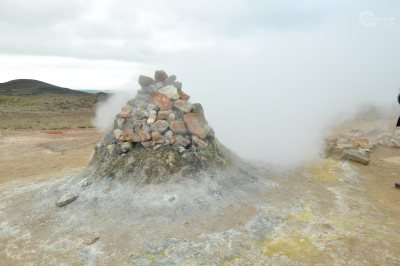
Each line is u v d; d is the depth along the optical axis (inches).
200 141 320.8
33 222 263.0
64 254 219.5
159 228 244.1
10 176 426.9
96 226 249.8
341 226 254.2
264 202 291.6
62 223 257.8
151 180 292.2
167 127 319.3
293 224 255.6
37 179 400.8
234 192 298.4
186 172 300.2
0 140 714.8
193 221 253.4
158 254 215.3
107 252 218.8
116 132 329.1
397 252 216.2
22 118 1268.5
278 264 204.2
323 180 376.8
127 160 311.4
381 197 332.2
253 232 241.3
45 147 639.1
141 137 316.5
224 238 232.2
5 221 270.1
